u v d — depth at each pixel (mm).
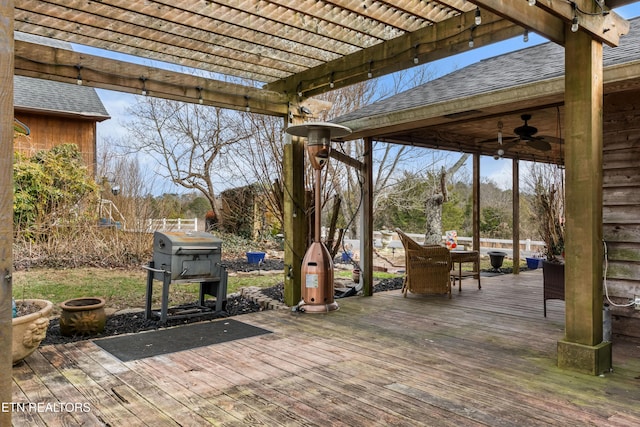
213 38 4141
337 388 2844
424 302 5723
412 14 3723
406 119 4918
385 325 4508
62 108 11570
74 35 3951
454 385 2887
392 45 4285
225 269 5004
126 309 5273
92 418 2424
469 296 6148
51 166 9164
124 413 2486
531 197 13359
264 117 10180
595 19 3055
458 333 4191
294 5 3547
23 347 3227
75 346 3779
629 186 3846
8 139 1493
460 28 3805
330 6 3693
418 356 3498
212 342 3904
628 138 3852
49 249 8594
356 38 4277
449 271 5973
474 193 7918
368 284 6172
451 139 7047
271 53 4629
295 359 3434
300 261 5484
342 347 3750
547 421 2367
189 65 4766
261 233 12867
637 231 3801
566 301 3230
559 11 2750
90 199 9531
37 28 3777
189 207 17172
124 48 4266
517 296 6129
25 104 11047
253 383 2936
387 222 17703
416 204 16719
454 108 4457
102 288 6613
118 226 9562
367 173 6195
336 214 6348
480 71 5992
